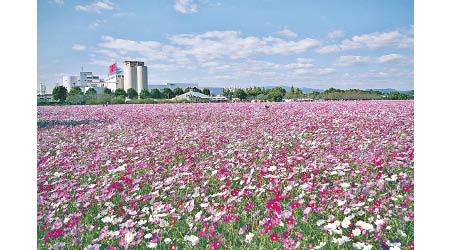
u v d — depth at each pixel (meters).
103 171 5.11
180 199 3.64
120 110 20.38
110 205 3.49
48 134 9.32
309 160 4.82
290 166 4.46
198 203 3.63
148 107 24.02
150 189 4.18
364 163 4.45
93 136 8.84
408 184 3.50
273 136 7.57
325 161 4.66
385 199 3.20
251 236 2.62
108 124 11.82
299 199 3.35
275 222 2.74
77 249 2.79
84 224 3.18
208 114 15.48
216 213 3.03
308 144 6.25
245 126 9.76
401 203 3.20
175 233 2.98
